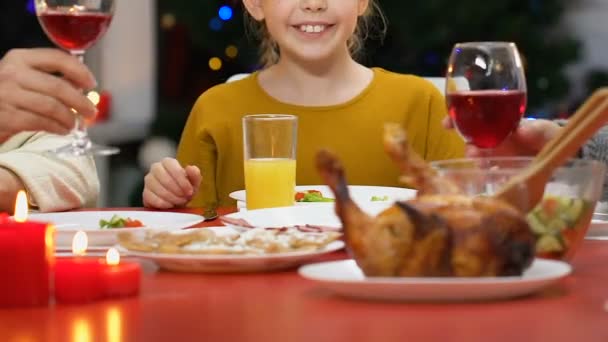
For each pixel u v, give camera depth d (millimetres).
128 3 5848
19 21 5105
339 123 2820
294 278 1631
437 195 1525
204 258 1646
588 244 1852
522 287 1470
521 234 1495
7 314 1464
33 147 2486
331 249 1705
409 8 4414
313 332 1368
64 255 1768
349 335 1355
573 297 1497
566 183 1659
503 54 1906
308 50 2785
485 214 1488
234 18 4457
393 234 1494
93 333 1375
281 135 2230
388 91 2863
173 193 2275
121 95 5855
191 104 5570
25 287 1488
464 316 1416
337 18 2789
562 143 1588
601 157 2029
